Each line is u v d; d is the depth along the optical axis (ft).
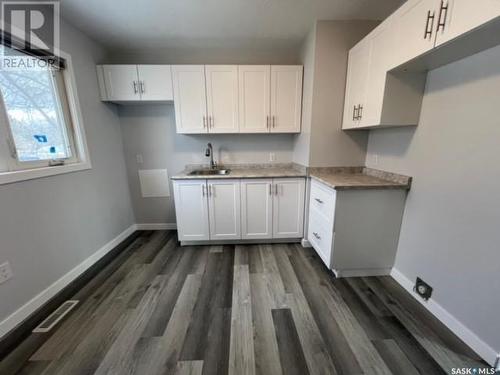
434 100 4.94
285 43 8.22
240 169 9.45
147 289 5.95
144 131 9.32
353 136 7.55
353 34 6.86
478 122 3.97
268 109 8.21
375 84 5.54
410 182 5.70
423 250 5.33
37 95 5.69
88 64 7.36
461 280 4.37
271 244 8.58
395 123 5.38
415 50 4.25
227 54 8.67
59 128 6.41
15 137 5.10
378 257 6.32
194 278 6.44
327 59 6.98
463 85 4.24
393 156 6.33
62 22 6.31
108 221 8.22
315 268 6.92
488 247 3.86
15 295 4.80
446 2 3.57
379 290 5.87
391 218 6.05
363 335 4.49
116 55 8.57
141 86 7.91
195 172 8.91
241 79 7.97
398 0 5.81
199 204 8.06
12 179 4.74
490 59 3.74
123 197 9.28
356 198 5.86
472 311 4.17
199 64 8.63
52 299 5.57
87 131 7.23
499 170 3.66
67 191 6.30
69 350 4.19
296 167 9.12
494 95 3.70
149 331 4.61
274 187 7.96
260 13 6.37
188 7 6.04
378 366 3.87
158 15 6.38
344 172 7.78
